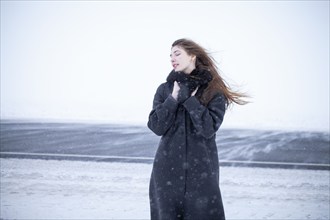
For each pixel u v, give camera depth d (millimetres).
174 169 2426
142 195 5324
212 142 2549
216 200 2406
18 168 6961
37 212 4387
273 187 5996
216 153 2555
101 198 5109
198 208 2377
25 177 6293
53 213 4359
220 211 2412
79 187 5699
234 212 4602
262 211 4684
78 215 4297
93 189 5598
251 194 5535
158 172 2467
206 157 2447
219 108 2445
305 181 6477
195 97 2391
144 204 4859
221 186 5965
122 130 11719
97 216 4273
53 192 5391
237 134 11422
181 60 2508
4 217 4156
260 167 7539
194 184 2395
